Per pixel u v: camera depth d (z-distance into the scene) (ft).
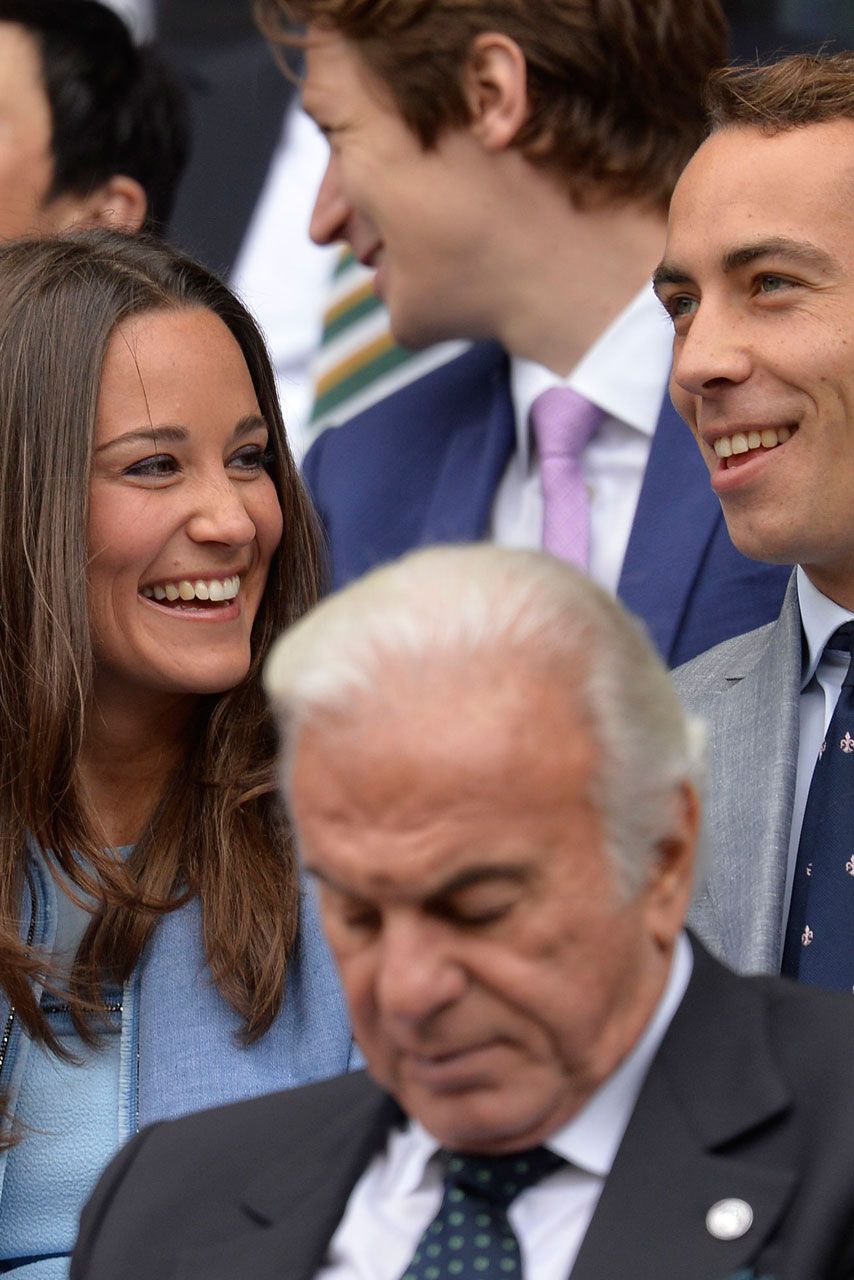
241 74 69.00
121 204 61.57
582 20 48.96
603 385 50.16
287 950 39.58
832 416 35.06
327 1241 24.38
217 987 39.14
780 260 35.06
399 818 21.33
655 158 50.26
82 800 39.37
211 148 68.69
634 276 50.60
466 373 54.24
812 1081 23.13
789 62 36.70
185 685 39.88
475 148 50.19
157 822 41.01
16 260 40.75
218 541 39.73
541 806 21.53
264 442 41.68
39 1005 38.63
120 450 39.45
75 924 39.88
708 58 50.67
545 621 22.07
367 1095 26.35
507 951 21.76
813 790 34.88
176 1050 38.60
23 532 39.19
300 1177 25.43
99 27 61.21
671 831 22.62
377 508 52.70
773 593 44.57
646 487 47.16
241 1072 38.34
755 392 35.35
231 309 42.06
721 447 36.19
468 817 21.31
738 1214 22.11
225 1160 26.35
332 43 51.19
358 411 58.13
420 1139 24.86
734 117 36.52
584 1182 23.31
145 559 39.47
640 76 49.67
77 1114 38.60
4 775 39.60
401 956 21.65
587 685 21.95
